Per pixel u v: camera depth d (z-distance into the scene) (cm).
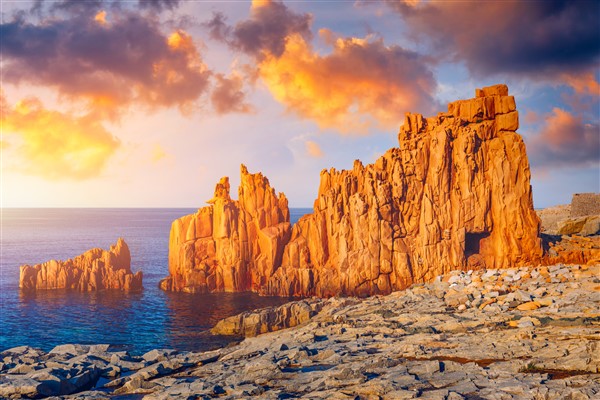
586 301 5912
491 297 6788
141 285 13312
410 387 3812
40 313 10344
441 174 10919
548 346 4516
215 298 11588
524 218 10400
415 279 10825
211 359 5653
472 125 11162
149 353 6012
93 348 6353
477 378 3912
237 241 12350
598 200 11556
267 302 11075
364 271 10975
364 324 6462
